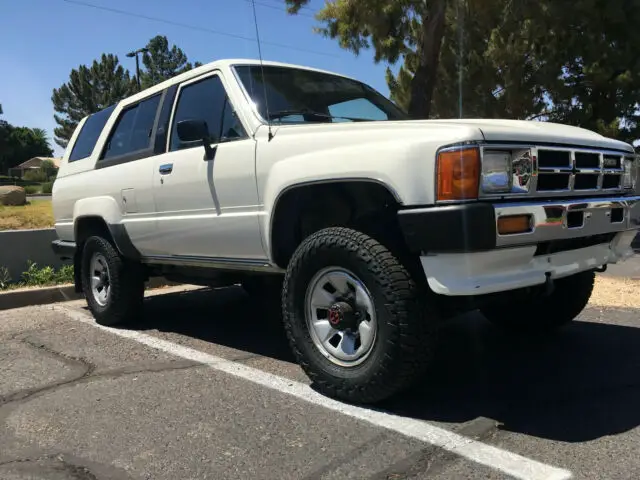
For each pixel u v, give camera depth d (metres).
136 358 4.48
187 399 3.56
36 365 4.37
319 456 2.76
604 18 13.77
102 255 5.55
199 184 4.29
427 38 11.95
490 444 2.84
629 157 3.91
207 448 2.89
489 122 3.42
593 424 3.05
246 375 4.00
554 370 3.95
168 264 4.98
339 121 4.40
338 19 12.83
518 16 13.02
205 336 5.19
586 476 2.52
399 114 4.98
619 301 6.17
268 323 5.70
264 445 2.90
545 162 3.20
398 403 3.38
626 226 3.75
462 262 2.90
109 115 5.85
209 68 4.54
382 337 3.11
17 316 6.19
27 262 7.66
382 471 2.60
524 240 3.01
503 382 3.72
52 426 3.22
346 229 3.35
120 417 3.31
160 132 4.88
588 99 15.03
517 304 4.73
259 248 3.89
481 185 2.90
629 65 14.20
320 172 3.38
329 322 3.40
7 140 73.19
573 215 3.30
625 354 4.28
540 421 3.10
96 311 5.66
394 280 3.07
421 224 2.95
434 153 2.95
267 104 4.16
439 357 4.30
